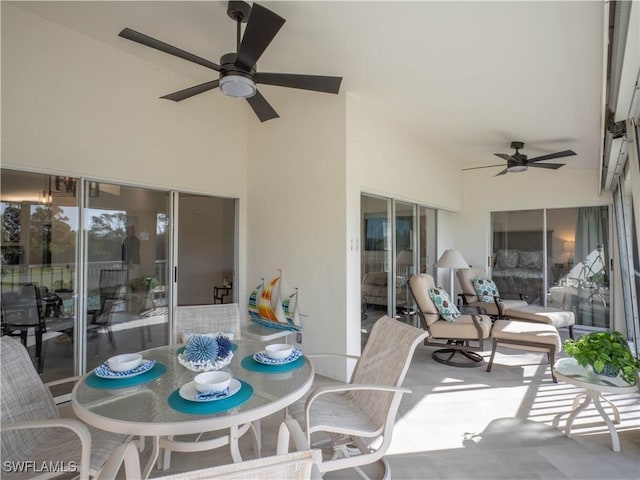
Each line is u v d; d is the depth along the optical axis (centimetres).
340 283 370
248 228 451
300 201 404
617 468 220
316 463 83
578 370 269
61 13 278
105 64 324
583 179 575
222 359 191
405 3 214
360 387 184
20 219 283
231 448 193
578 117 347
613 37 172
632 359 250
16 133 273
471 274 610
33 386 185
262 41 209
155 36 297
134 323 352
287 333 396
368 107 403
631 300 432
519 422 280
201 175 404
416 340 199
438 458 232
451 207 635
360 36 257
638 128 242
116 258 339
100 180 325
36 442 177
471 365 408
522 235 639
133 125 344
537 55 249
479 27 227
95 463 155
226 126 432
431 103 370
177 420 142
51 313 298
